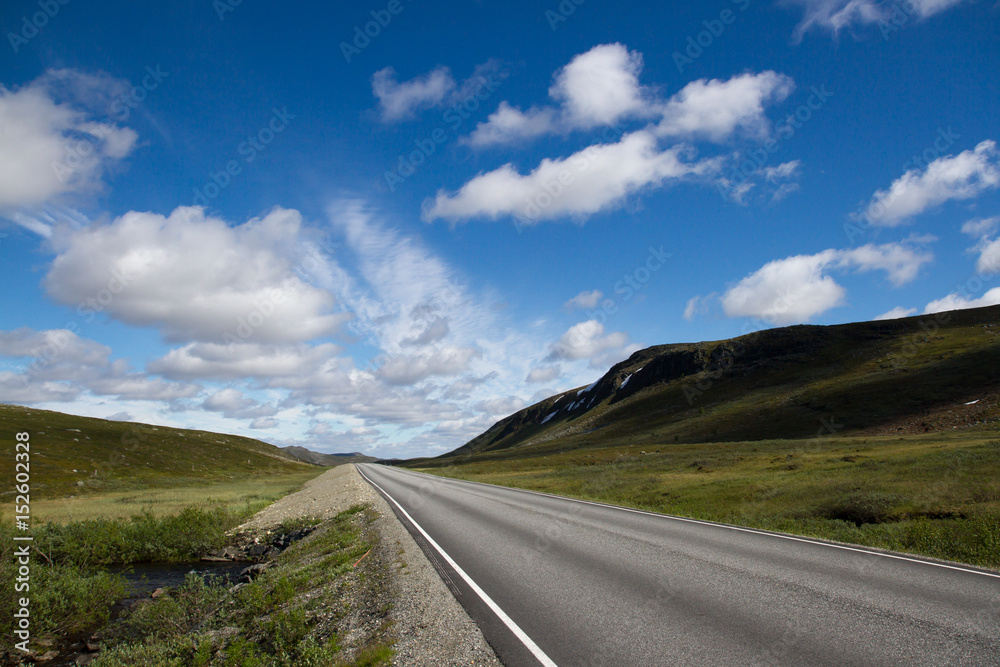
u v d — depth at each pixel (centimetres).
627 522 1388
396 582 817
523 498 2259
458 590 727
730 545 1007
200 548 1844
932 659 429
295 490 4500
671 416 12431
